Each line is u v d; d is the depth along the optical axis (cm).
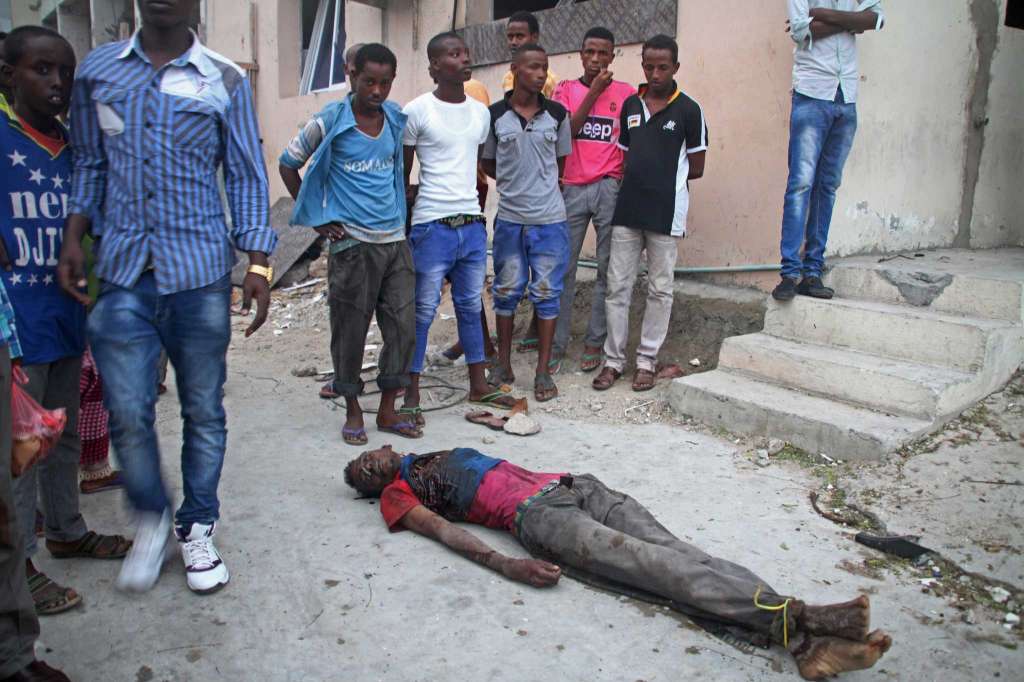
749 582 261
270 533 332
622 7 616
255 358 624
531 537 310
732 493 371
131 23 1430
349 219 407
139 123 262
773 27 529
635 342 586
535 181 491
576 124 521
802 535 332
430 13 782
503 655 254
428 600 285
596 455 419
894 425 401
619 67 630
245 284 286
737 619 258
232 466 402
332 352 434
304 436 446
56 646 256
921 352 442
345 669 248
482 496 331
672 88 498
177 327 278
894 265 503
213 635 264
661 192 492
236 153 281
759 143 547
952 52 573
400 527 335
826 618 239
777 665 250
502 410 493
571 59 665
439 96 457
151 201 266
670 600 278
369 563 309
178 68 267
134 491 280
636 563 279
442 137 454
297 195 419
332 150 405
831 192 488
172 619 272
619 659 253
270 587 292
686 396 468
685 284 597
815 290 492
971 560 308
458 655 254
